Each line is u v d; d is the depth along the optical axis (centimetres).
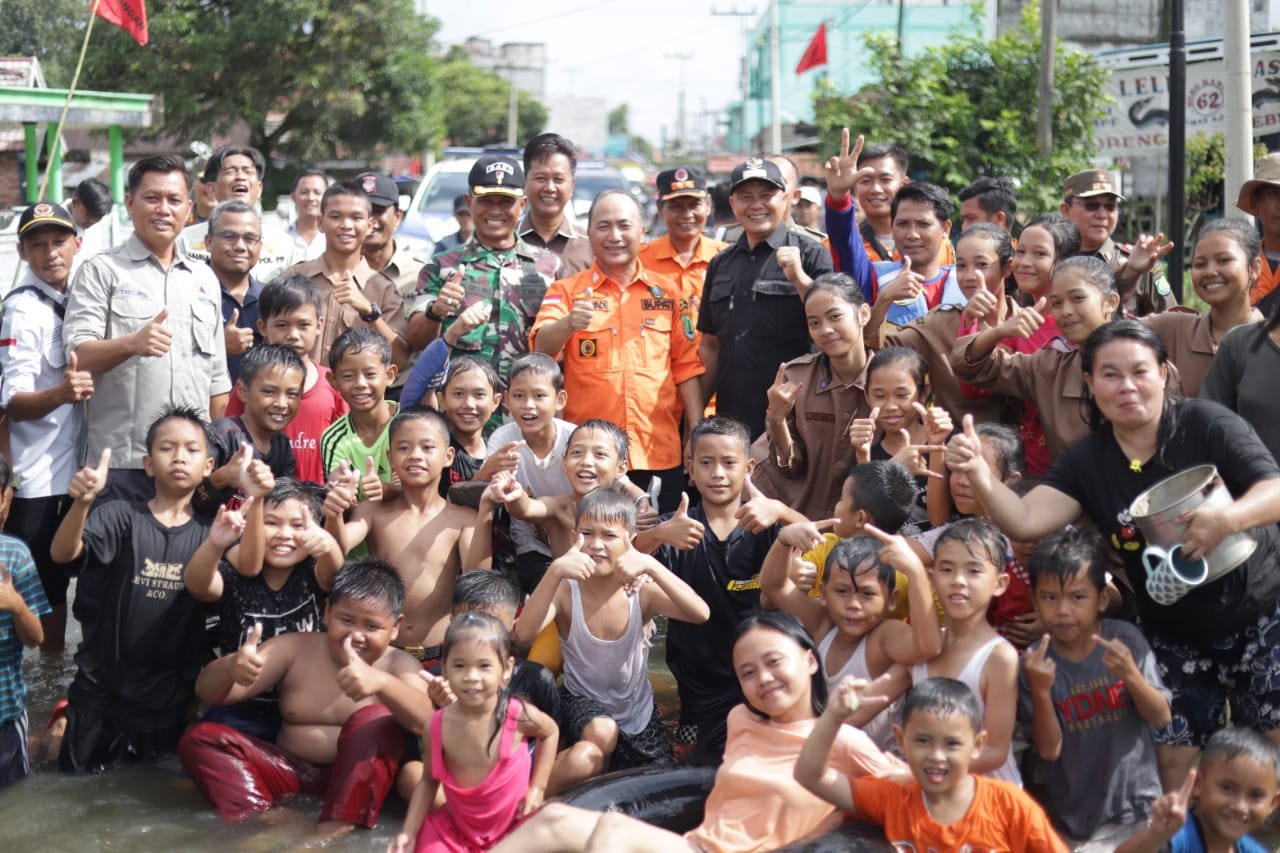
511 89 5984
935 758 436
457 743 497
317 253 966
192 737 551
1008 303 696
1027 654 493
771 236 726
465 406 656
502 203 764
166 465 591
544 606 555
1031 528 514
